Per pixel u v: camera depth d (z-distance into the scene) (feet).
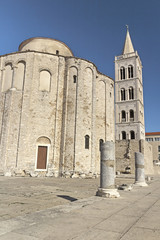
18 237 13.47
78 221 17.46
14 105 87.71
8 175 77.25
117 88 226.99
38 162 84.53
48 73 94.94
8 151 82.64
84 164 88.33
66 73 96.27
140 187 49.16
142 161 54.29
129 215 19.97
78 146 87.66
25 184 51.08
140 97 224.33
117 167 148.25
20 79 91.25
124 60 231.50
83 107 93.86
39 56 94.58
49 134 88.63
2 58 96.73
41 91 91.30
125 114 215.10
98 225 16.42
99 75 115.14
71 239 13.24
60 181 63.57
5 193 35.91
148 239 13.47
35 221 17.30
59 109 92.84
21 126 84.12
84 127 92.53
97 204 25.35
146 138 336.29
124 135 212.02
